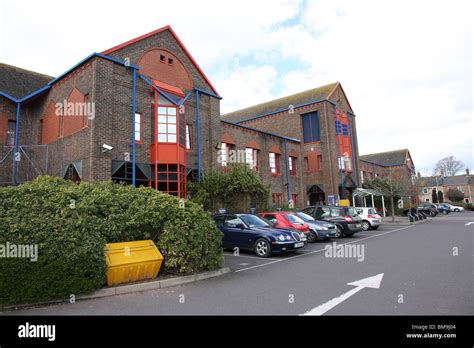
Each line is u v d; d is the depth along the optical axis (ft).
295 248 35.81
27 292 18.61
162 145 50.08
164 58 55.26
